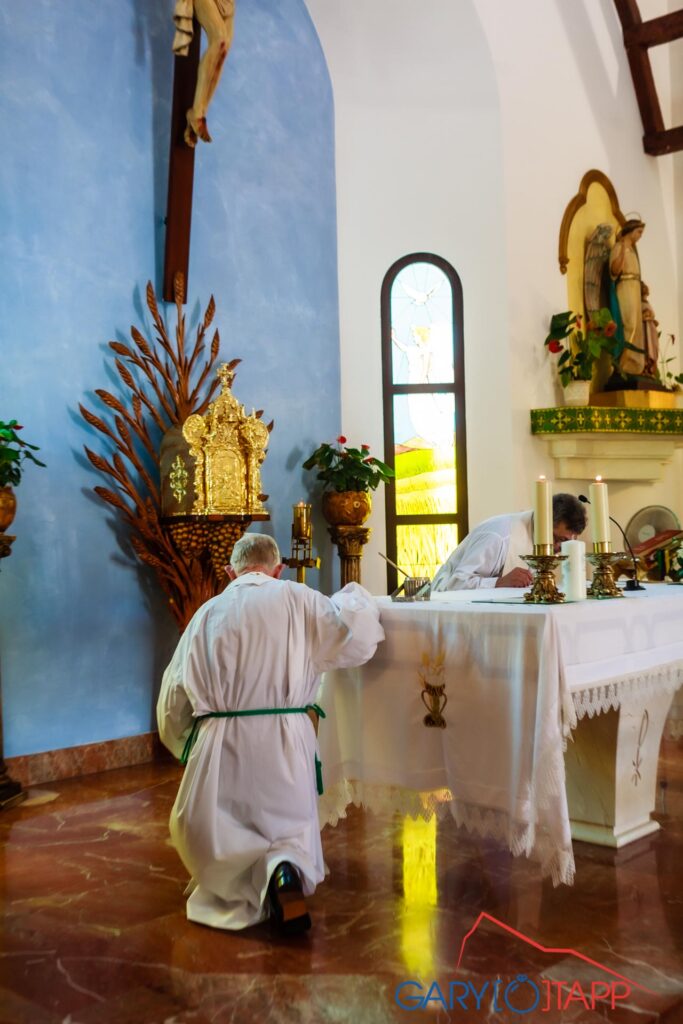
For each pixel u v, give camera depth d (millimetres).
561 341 9000
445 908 3592
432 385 8594
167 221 6688
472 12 8281
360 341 8398
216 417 6434
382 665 3768
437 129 8602
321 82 8211
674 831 4457
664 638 3936
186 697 3629
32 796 5562
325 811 3848
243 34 7531
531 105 8844
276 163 7730
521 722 3314
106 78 6504
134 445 6527
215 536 6398
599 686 3496
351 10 8133
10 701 5820
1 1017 2854
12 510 5238
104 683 6301
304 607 3611
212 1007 2883
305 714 3666
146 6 6766
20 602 5895
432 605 3676
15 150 5973
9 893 3918
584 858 4105
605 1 9688
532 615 3285
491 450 8516
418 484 8547
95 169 6406
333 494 7641
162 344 6676
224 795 3516
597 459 9055
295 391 7754
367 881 3896
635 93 9984
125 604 6434
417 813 3670
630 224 9242
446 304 8633
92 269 6359
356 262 8414
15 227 5949
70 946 3355
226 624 3564
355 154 8445
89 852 4465
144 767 6297
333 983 3008
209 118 7195
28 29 6070
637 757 4293
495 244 8547
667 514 9266
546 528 3580
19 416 5914
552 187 8984
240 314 7348
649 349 9422
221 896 3531
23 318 5957
